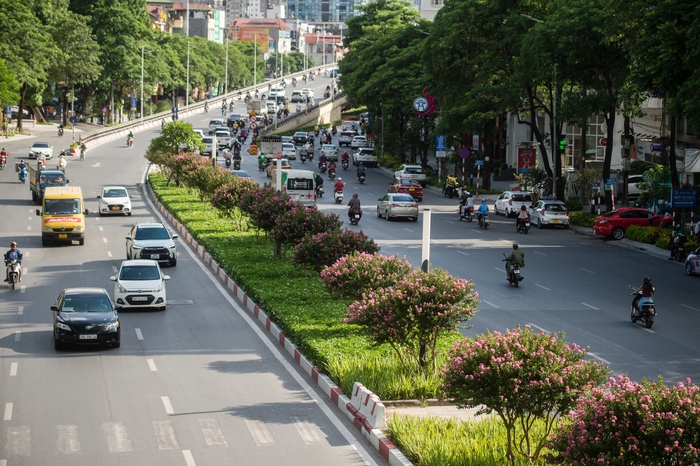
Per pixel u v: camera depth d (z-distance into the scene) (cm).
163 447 1566
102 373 2089
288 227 3391
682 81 3509
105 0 12212
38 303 2956
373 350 2127
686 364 2202
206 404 1839
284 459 1509
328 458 1516
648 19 3641
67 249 4169
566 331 2550
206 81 17812
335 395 1852
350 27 11806
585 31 4734
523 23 5666
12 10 9506
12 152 8362
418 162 9462
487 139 7138
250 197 4119
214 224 4628
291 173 5681
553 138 5891
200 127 12062
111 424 1698
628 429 1046
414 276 1955
